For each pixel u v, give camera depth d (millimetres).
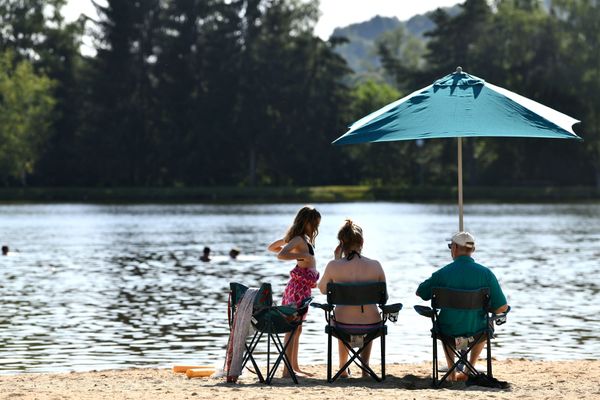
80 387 29078
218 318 51406
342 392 27047
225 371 32281
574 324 48438
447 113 30750
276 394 26688
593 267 81500
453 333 29266
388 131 30547
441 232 134000
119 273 78250
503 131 30000
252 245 111375
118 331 46906
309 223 31922
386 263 86625
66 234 132500
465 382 29188
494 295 29500
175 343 43312
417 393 26812
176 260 91250
